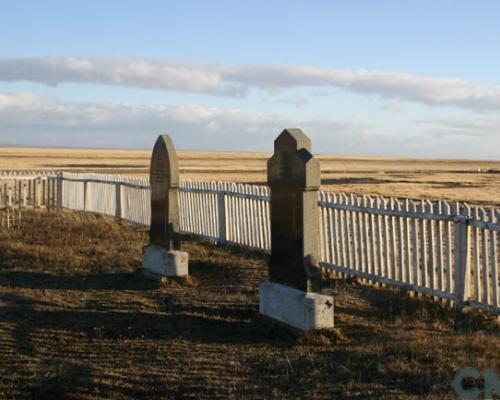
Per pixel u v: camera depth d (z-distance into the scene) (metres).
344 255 12.39
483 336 7.82
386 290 11.18
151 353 7.61
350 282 11.94
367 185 45.47
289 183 8.75
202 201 17.50
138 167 73.81
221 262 13.57
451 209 9.88
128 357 7.46
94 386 6.45
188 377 6.65
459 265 9.74
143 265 12.70
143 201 19.94
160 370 6.90
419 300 10.33
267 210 14.72
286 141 8.84
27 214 22.38
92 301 10.37
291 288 8.73
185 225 18.48
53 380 6.59
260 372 6.78
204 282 11.91
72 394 6.22
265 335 8.50
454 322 9.04
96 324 8.95
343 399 5.89
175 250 11.99
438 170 90.38
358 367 6.78
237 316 9.46
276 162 9.04
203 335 8.46
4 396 6.21
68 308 9.89
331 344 7.95
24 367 7.03
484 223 9.28
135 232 18.42
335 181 52.19
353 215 12.04
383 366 6.67
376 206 11.49
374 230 11.55
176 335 8.44
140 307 9.97
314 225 8.54
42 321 9.11
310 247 8.52
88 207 23.88
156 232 12.42
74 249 15.11
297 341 8.02
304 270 8.48
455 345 7.32
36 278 12.27
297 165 8.55
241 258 14.16
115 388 6.39
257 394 6.12
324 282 11.96
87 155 139.38
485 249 9.36
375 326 8.71
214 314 9.55
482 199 32.25
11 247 15.03
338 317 9.20
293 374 6.64
